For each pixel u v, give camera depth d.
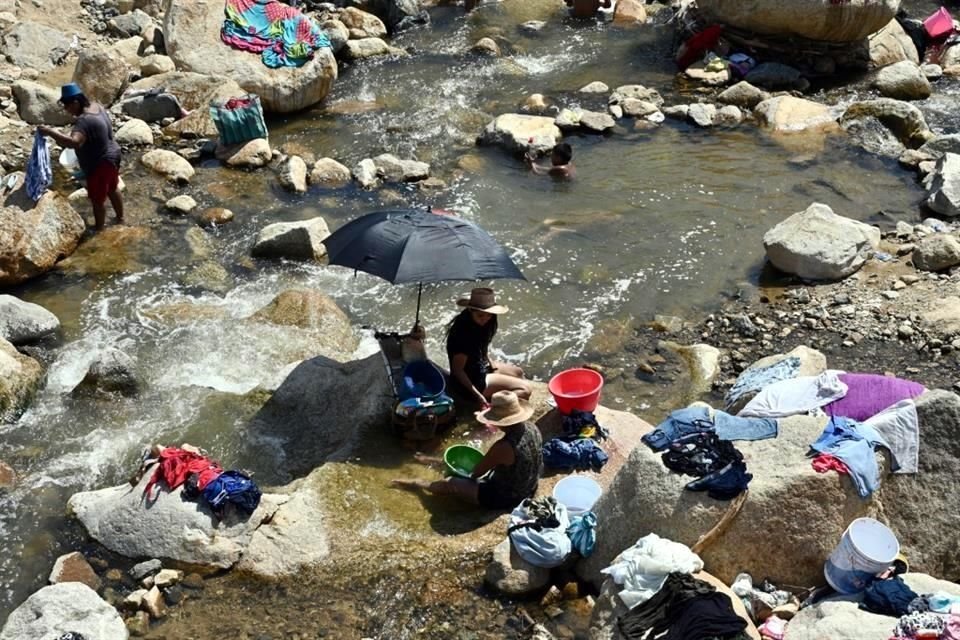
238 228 12.16
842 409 7.63
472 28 19.02
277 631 6.77
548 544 7.02
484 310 8.55
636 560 6.52
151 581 7.13
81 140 11.28
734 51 16.97
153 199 12.61
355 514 7.67
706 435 7.13
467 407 8.95
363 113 15.39
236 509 7.48
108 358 9.19
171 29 15.48
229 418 8.87
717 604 6.07
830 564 6.65
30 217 11.05
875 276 11.05
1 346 9.43
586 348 10.09
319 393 8.89
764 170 13.66
